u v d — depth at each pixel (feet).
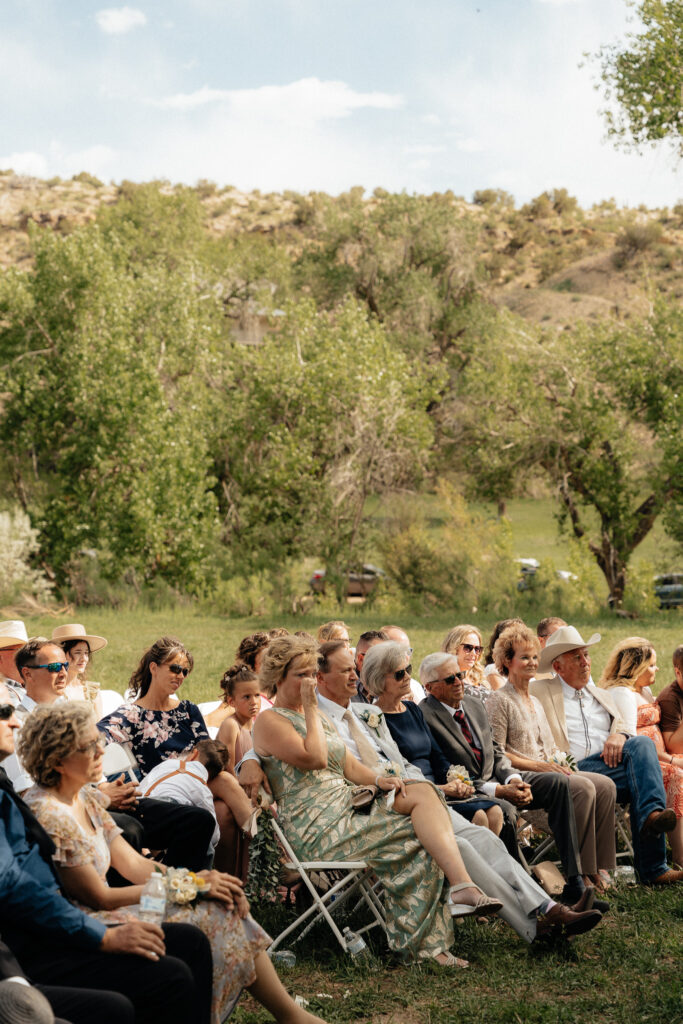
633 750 21.04
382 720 19.88
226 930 13.03
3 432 103.40
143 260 185.68
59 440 103.30
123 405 96.48
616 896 19.49
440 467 108.58
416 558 92.73
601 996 14.80
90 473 100.07
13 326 103.65
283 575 94.07
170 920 12.80
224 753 18.01
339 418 100.32
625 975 15.61
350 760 18.52
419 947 16.33
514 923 16.81
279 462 99.25
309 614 90.94
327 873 18.85
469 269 164.25
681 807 21.63
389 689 20.11
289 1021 13.46
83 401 97.19
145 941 11.73
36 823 12.33
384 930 16.89
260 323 137.69
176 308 106.63
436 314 159.94
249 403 101.40
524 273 379.76
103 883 12.87
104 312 102.47
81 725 12.75
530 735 21.56
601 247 394.32
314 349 103.19
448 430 107.86
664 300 96.07
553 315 323.37
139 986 11.57
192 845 16.48
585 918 16.40
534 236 415.85
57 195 428.15
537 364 98.48
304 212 408.05
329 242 167.94
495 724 21.30
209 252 189.57
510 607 90.07
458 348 161.99
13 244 384.06
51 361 103.81
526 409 97.66
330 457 102.06
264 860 17.51
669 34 51.55
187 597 96.68
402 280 160.35
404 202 163.63
